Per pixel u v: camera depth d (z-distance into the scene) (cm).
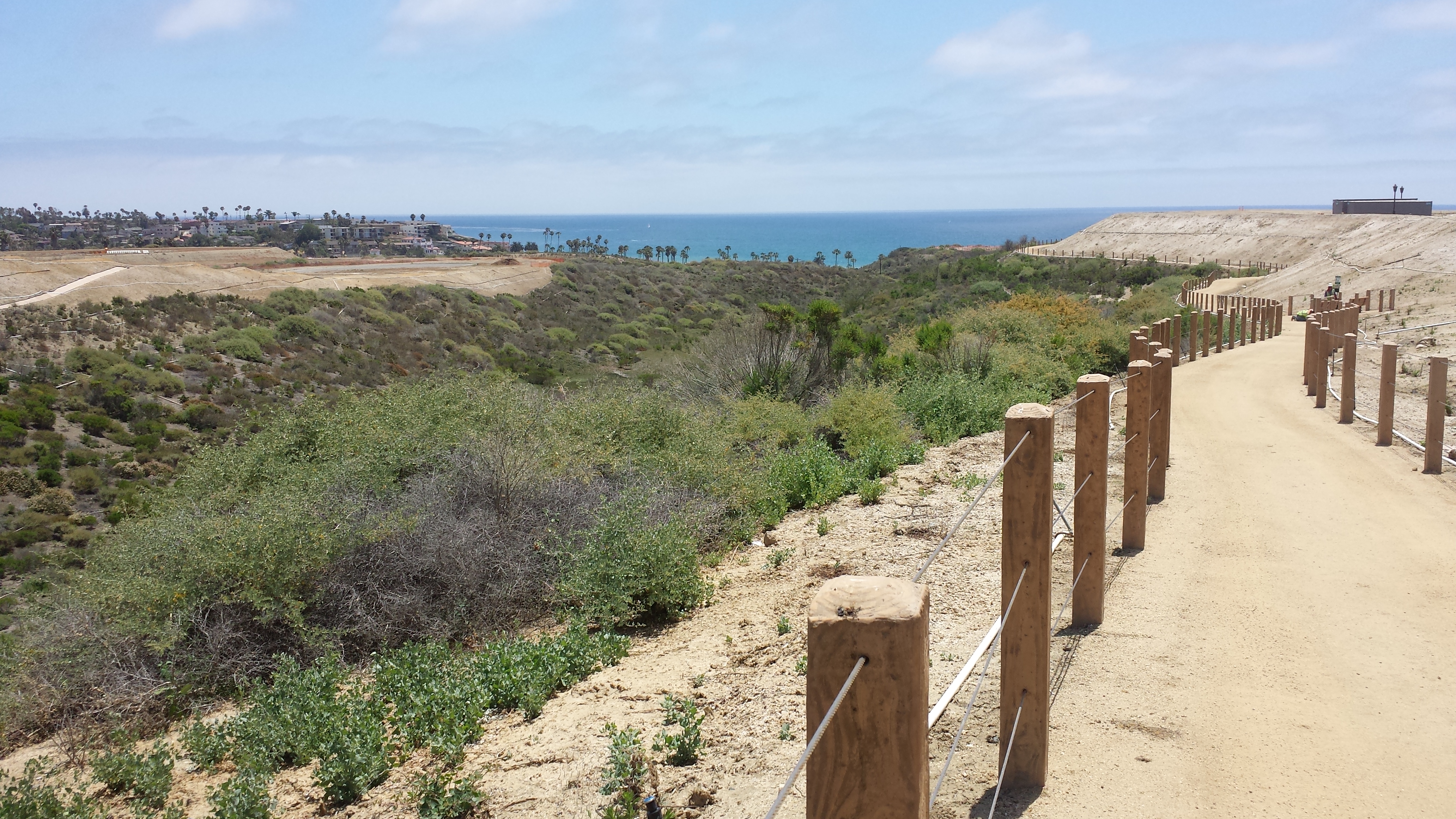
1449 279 3366
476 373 1340
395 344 3991
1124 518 702
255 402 2716
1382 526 737
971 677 489
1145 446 688
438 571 787
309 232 13850
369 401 1154
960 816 352
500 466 896
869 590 167
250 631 736
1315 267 4994
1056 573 641
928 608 168
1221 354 2175
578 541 836
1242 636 524
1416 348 1953
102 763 541
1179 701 444
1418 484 867
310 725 555
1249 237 9175
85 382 2759
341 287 4716
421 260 8006
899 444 1226
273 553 723
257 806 457
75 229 16312
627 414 1148
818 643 161
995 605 610
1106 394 523
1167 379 838
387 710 598
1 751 646
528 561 829
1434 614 547
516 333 4709
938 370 1661
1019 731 365
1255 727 414
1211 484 899
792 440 1329
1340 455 1010
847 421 1302
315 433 1062
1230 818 342
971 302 4850
